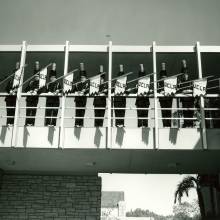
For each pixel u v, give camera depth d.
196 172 12.02
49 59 11.53
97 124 9.52
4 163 10.75
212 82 12.84
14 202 11.34
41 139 9.03
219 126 10.65
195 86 9.22
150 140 8.98
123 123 9.46
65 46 10.36
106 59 11.47
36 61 10.54
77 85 9.73
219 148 8.85
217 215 15.12
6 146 8.98
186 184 17.95
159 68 12.15
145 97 9.41
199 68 9.98
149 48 10.43
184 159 10.09
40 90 9.32
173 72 12.40
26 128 9.12
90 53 10.98
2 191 11.43
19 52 10.48
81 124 9.47
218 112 10.80
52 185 11.55
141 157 9.91
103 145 9.00
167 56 11.27
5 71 12.15
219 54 10.93
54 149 9.16
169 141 8.94
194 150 8.99
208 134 8.98
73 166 11.01
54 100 9.59
